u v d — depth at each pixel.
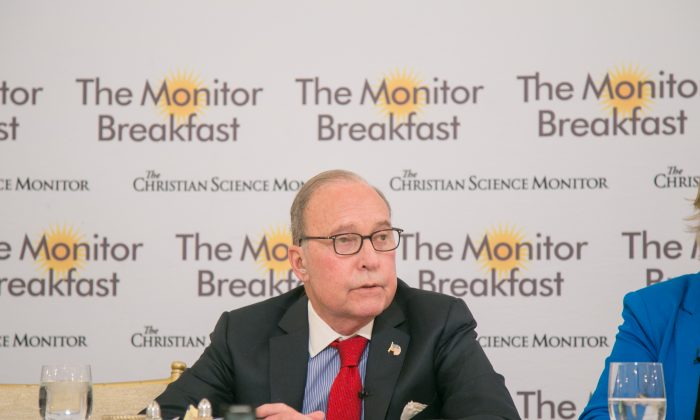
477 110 4.62
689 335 2.64
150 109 4.68
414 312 2.86
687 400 2.55
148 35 4.70
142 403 3.23
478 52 4.63
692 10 4.57
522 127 4.61
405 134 4.64
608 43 4.59
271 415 2.31
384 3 4.67
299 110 4.66
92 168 4.67
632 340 2.75
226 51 4.69
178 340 4.64
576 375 4.57
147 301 4.64
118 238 4.66
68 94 4.68
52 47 4.70
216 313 4.65
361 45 4.67
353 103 4.66
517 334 4.58
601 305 4.55
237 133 4.67
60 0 4.70
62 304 4.65
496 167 4.61
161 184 4.66
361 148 4.64
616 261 4.55
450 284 4.60
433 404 2.71
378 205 2.67
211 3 4.70
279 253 4.65
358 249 2.62
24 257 4.65
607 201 4.57
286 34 4.69
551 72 4.61
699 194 2.95
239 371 2.80
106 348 4.64
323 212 2.65
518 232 4.59
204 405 2.15
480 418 2.45
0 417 3.18
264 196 4.65
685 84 4.55
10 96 4.68
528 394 4.58
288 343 2.80
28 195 4.66
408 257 4.61
